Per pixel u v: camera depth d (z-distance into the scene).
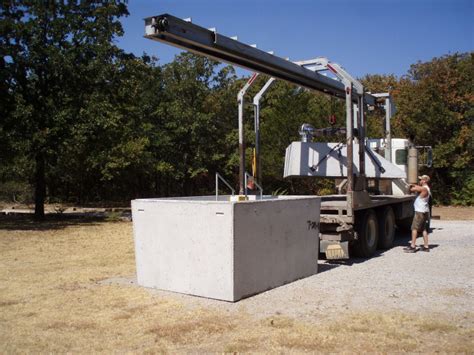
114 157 26.09
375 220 11.14
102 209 28.25
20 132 19.69
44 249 12.12
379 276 8.38
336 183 13.27
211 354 4.79
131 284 7.84
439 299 6.76
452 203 31.02
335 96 11.38
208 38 7.32
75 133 19.80
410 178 14.34
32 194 32.47
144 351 4.89
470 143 29.91
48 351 4.92
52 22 20.16
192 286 7.03
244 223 6.80
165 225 7.34
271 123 26.70
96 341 5.19
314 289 7.38
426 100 31.00
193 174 33.00
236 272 6.67
